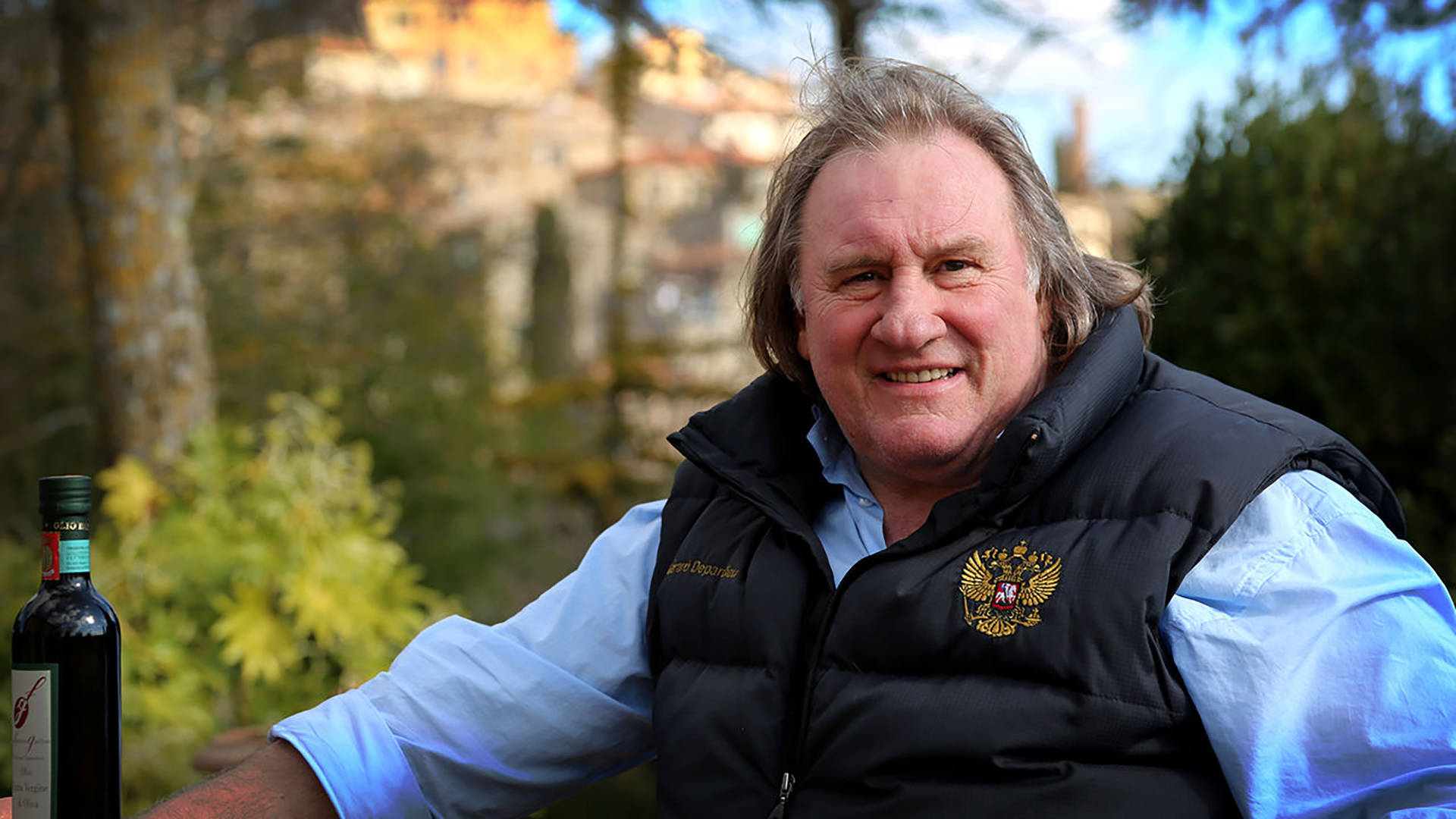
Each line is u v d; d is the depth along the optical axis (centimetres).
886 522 154
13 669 129
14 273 754
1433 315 306
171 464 404
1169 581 124
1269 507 126
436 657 160
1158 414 136
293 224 1015
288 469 334
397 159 1084
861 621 135
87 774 128
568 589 166
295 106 1016
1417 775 115
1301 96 350
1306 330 326
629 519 170
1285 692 118
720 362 725
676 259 1391
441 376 961
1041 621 126
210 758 253
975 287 142
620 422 742
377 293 1000
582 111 1627
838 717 133
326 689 323
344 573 322
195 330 449
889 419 144
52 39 662
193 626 323
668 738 145
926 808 126
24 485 677
